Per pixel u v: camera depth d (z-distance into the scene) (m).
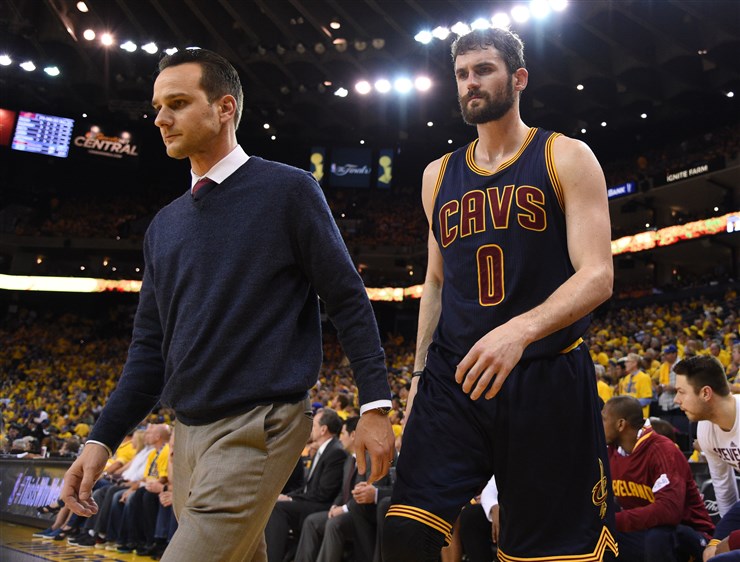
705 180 21.14
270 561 5.11
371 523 4.61
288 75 24.12
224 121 1.81
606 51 20.25
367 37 22.30
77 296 29.59
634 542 3.21
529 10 18.88
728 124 23.31
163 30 22.95
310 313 1.81
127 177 30.25
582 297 1.60
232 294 1.69
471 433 1.70
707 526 3.26
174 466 1.73
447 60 21.78
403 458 1.73
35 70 24.05
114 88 24.66
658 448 3.25
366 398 1.66
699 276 23.20
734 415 2.94
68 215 29.19
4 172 27.92
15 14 22.12
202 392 1.64
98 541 6.98
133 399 1.84
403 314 28.89
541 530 1.65
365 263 29.22
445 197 1.91
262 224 1.73
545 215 1.77
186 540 1.48
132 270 29.75
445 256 1.89
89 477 1.74
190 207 1.80
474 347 1.50
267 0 21.61
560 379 1.68
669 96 20.67
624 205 23.78
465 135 25.73
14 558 5.86
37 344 27.38
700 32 18.17
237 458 1.56
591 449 1.69
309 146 28.81
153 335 1.91
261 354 1.66
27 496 8.45
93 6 22.20
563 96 22.41
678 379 3.05
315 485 5.41
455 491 1.65
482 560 3.66
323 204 1.79
